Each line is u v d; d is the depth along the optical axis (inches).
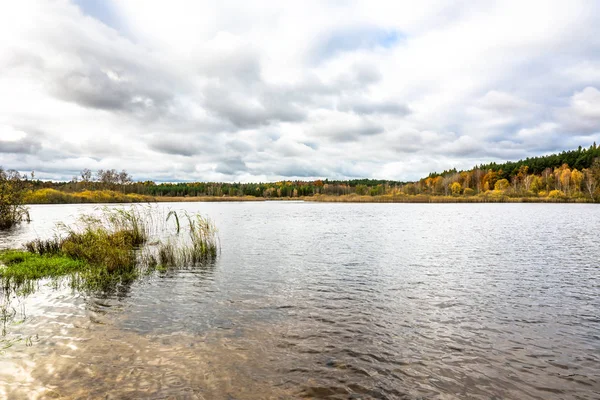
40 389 215.9
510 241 954.7
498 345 300.5
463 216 1980.8
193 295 436.5
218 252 772.6
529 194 4621.1
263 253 762.2
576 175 4785.9
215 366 253.1
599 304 416.2
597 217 1802.4
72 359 257.8
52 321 336.2
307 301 419.2
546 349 293.6
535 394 226.4
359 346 294.2
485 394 225.5
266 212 2529.5
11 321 334.3
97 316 353.4
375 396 220.2
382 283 509.0
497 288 484.1
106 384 224.1
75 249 617.3
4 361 252.1
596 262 668.1
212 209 2960.1
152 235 1018.7
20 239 916.6
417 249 821.2
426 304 412.8
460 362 268.5
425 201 4527.6
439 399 218.5
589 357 279.7
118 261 557.0
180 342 294.4
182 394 215.2
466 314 379.2
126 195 4315.9
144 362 256.2
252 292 455.5
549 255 743.7
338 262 663.8
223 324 339.3
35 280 484.4
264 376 240.8
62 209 2434.8
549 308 401.4
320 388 227.5
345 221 1657.2
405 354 280.5
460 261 677.9
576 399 222.1
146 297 424.2
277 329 329.1
